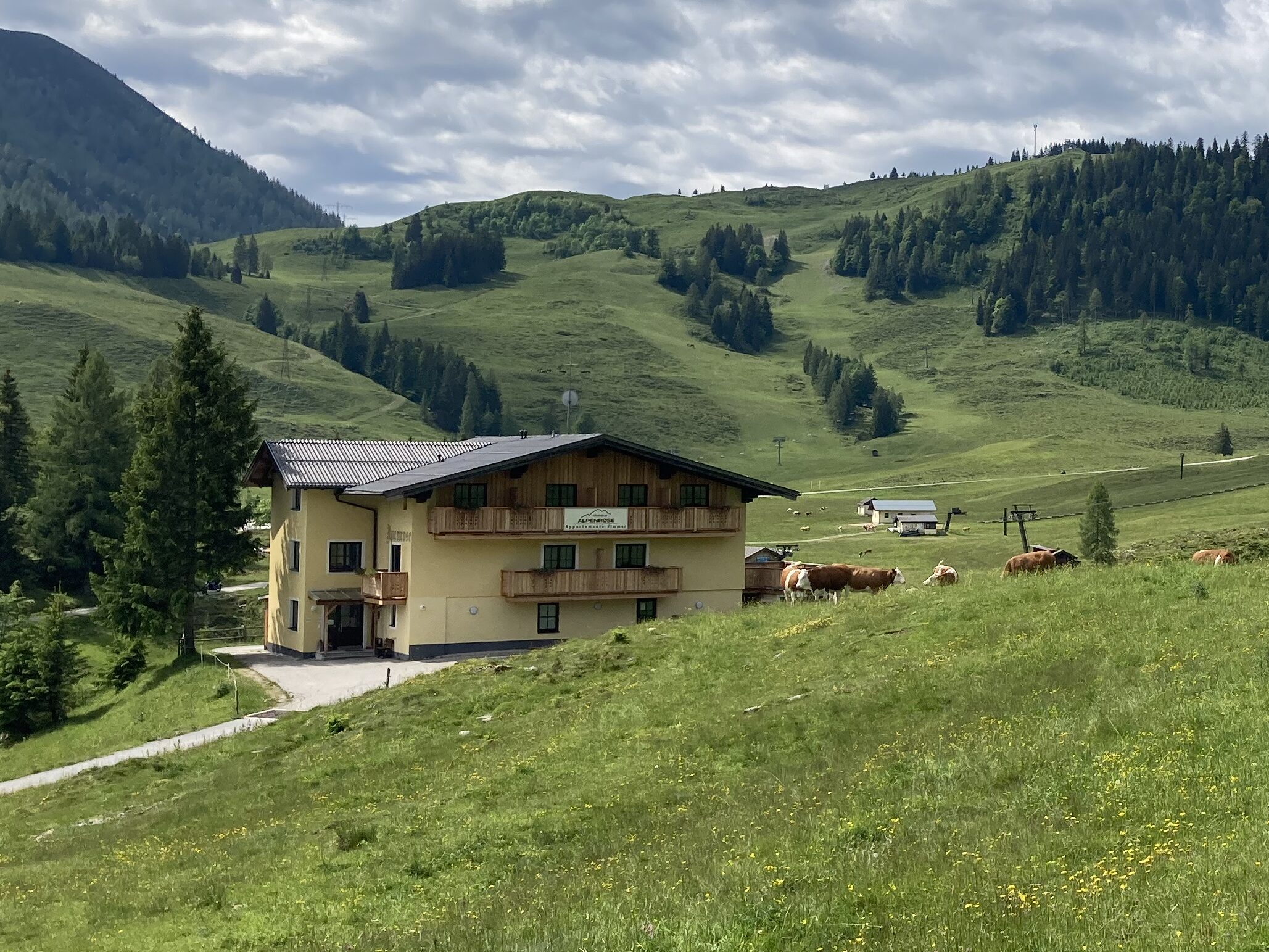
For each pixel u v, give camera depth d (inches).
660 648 1489.9
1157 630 1017.5
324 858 898.1
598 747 1099.3
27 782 1911.9
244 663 2600.9
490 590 2554.1
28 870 1149.1
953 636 1176.8
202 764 1633.9
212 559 2906.0
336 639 2733.8
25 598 3531.0
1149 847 570.3
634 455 2637.8
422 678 1734.7
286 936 741.3
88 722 2471.7
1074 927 484.1
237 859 973.2
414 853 866.8
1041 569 1711.4
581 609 2620.6
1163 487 7396.7
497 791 1023.6
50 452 4276.6
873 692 1025.5
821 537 6761.8
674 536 2640.3
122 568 2893.7
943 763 780.0
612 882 674.8
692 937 539.8
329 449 2935.5
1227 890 493.7
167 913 844.0
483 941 599.2
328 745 1501.0
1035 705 869.2
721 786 884.6
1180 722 743.7
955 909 523.5
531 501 2578.7
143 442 2942.9
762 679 1210.6
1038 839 603.8
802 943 521.7
